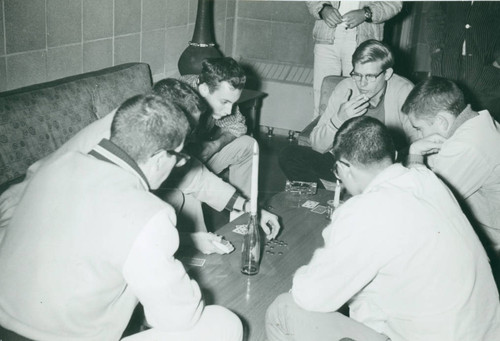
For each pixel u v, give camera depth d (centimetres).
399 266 149
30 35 315
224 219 357
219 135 332
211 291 183
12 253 140
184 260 200
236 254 207
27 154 274
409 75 556
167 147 147
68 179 143
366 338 157
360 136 163
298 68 542
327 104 371
